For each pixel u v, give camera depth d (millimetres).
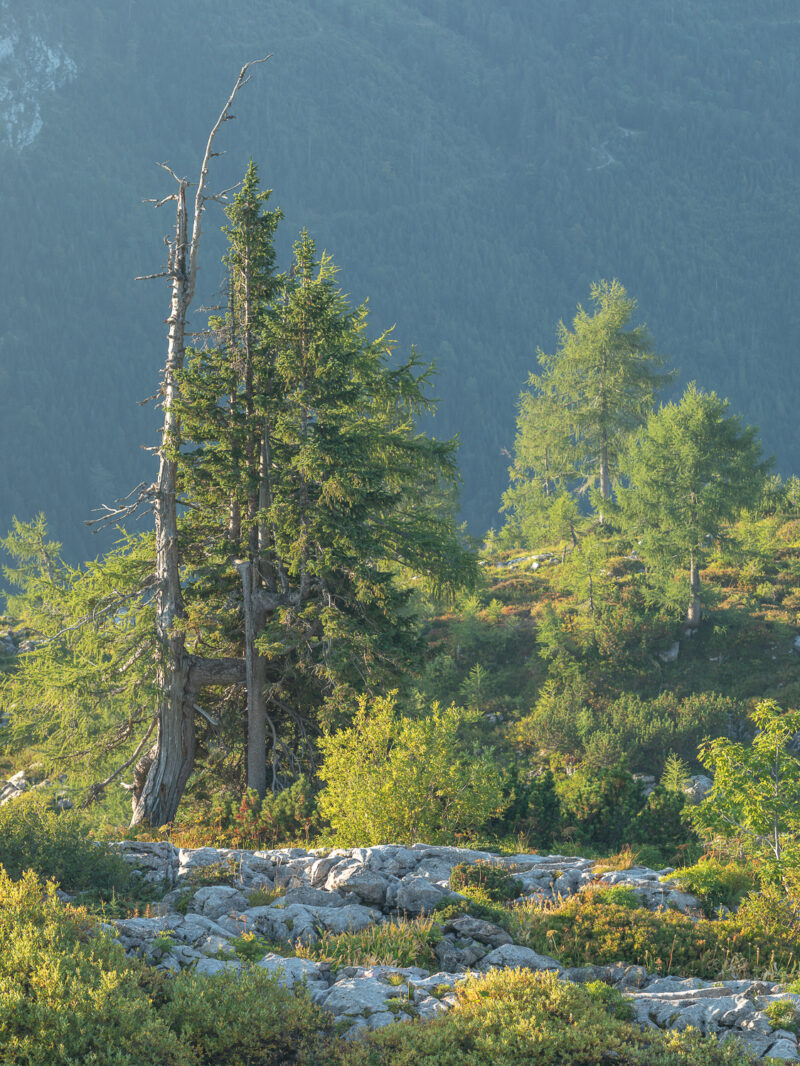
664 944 31938
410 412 75250
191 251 67312
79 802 65625
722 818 40000
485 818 47000
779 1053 23812
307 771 64625
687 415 123625
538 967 29734
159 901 35531
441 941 31297
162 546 64625
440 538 68438
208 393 63781
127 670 62188
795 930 33094
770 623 118000
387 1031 23906
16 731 64750
